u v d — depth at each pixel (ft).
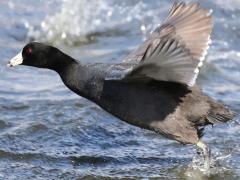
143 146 43.45
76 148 42.93
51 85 53.62
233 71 56.59
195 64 32.71
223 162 41.09
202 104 37.06
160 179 39.09
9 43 63.82
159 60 32.04
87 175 39.29
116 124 46.42
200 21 35.37
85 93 37.60
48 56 38.32
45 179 38.75
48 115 47.03
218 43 62.49
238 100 50.37
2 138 43.37
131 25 67.87
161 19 68.74
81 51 62.69
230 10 68.95
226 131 45.16
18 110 48.08
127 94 36.40
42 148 42.57
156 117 36.70
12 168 39.91
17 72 56.44
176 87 36.27
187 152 42.50
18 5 72.38
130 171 39.99
